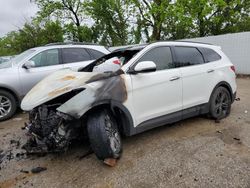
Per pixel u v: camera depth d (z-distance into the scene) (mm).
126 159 3641
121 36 29938
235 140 4145
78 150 4016
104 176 3254
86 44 7117
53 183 3178
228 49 12844
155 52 4258
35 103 3438
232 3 21719
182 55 4605
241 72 12406
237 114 5535
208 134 4438
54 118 3299
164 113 4191
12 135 4871
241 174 3123
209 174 3160
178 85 4332
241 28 25391
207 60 5012
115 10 28875
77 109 3182
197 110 4723
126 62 4035
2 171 3527
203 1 19719
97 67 4191
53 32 29172
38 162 3730
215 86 4984
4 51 34188
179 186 2955
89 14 29688
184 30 24625
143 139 4305
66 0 29516
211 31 24781
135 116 3799
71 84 3449
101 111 3424
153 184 3023
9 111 5938
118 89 3574
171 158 3611
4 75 5836
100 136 3277
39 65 6336
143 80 3891
